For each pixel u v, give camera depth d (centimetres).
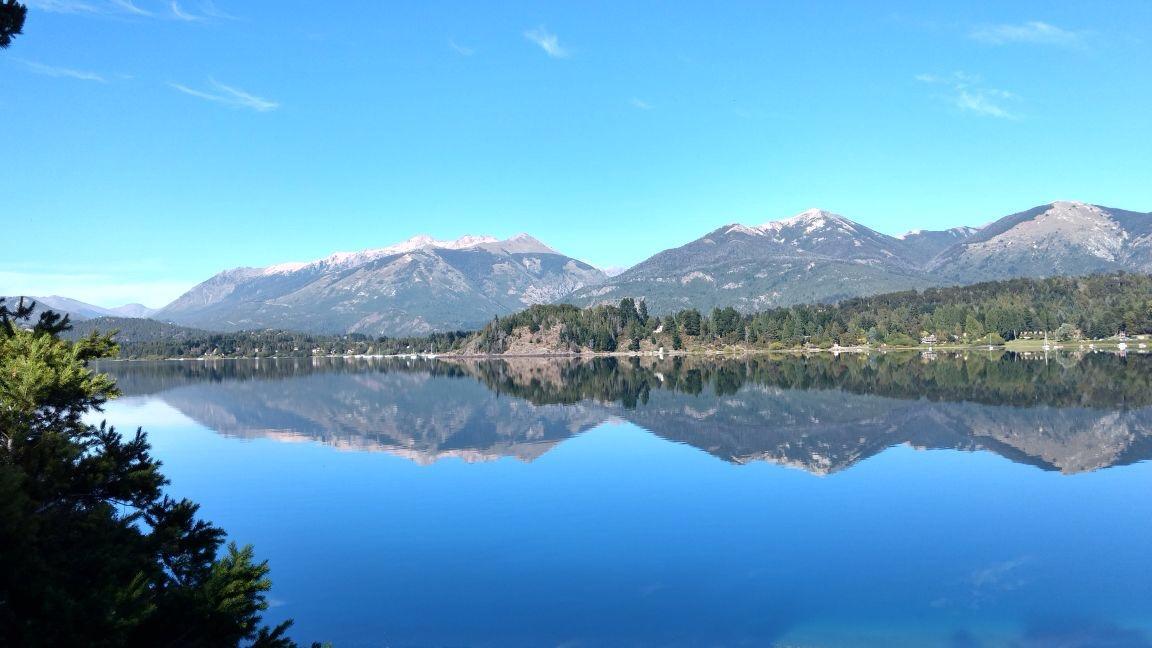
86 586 1363
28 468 1479
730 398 9419
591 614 2392
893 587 2564
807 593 2525
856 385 10700
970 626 2252
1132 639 2148
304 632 2289
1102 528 3191
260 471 4903
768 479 4344
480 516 3597
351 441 6328
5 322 1788
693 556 2930
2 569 1239
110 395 1800
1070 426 6047
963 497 3781
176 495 4147
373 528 3419
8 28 1717
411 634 2272
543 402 9588
